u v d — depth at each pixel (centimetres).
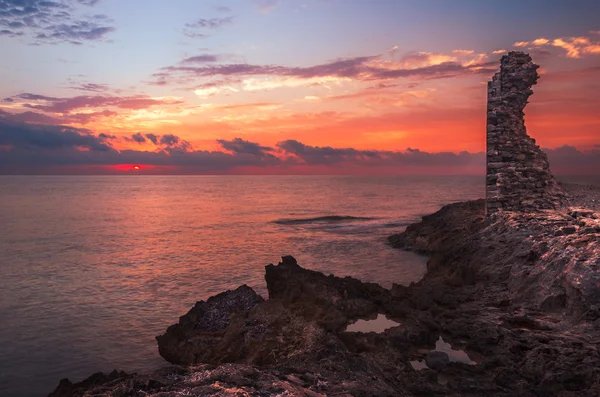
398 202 12200
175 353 1819
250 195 17500
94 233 6200
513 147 3078
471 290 2072
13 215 9075
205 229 6569
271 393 957
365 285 2208
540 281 1838
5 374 1808
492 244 2464
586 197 3119
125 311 2575
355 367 1235
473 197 14250
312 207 10794
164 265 3862
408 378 1234
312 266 3550
